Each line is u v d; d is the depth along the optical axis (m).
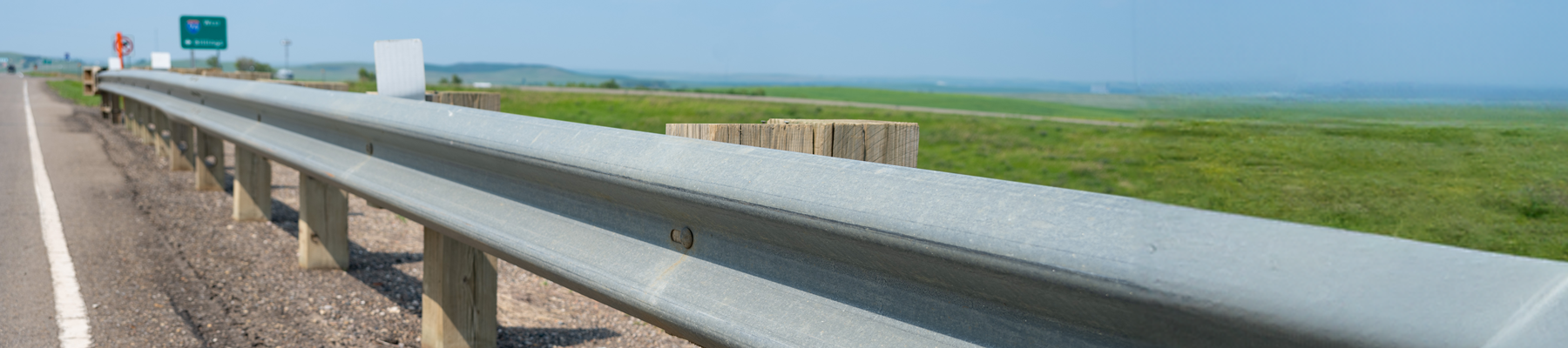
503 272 3.80
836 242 1.02
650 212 1.41
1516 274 0.55
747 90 76.44
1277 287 0.60
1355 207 6.46
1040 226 0.78
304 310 3.11
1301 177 8.51
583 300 3.38
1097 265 0.72
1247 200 6.54
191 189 6.33
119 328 2.83
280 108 3.18
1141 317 0.72
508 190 1.82
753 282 1.22
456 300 2.44
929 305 0.99
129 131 11.82
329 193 3.73
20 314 2.96
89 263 3.78
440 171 2.10
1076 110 47.09
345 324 2.95
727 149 1.21
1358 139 12.67
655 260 1.39
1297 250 0.61
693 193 1.20
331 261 3.77
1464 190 7.58
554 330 2.95
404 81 2.82
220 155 6.32
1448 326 0.54
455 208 1.96
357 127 2.44
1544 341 0.50
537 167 1.59
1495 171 9.80
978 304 0.93
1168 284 0.67
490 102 3.00
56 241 4.25
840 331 1.06
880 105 42.81
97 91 13.68
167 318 2.96
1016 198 0.82
